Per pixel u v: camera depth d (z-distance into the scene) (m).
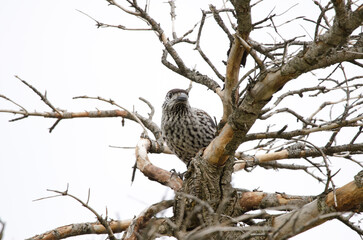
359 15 6.73
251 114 8.26
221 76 9.96
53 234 10.57
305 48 7.45
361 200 8.27
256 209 10.12
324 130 9.31
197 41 10.04
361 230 8.80
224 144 8.93
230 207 9.24
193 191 9.25
